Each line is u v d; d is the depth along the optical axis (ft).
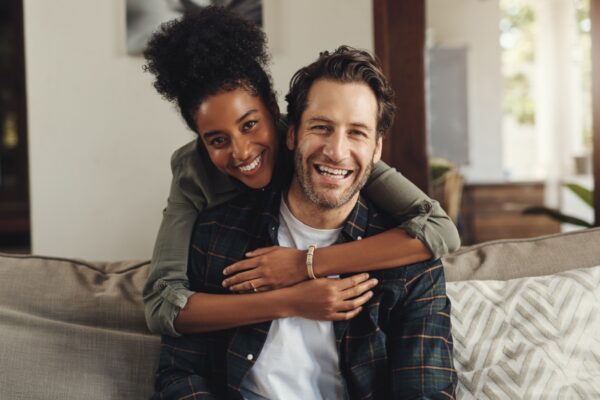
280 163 4.51
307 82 4.00
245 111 4.04
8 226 14.19
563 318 4.54
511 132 16.72
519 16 15.61
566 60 15.20
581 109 15.20
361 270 4.17
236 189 4.61
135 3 7.93
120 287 4.92
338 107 3.89
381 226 4.50
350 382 4.29
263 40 4.29
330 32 8.06
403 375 4.13
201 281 4.48
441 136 14.01
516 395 4.19
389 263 4.17
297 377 4.23
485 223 14.30
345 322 4.22
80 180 8.12
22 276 4.87
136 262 5.29
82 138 8.08
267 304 4.08
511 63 16.37
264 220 4.39
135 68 8.04
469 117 14.17
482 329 4.57
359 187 4.09
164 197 8.20
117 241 8.23
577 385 4.22
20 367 4.38
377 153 4.19
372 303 4.29
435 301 4.33
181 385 4.17
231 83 3.99
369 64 3.99
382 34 7.95
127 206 8.19
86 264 5.15
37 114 8.02
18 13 14.19
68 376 4.41
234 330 4.29
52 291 4.82
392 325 4.37
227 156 4.20
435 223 4.26
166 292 4.16
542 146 15.72
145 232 8.24
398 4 7.92
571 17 15.03
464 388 4.33
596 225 7.14
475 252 5.30
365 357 4.25
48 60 7.98
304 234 4.38
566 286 4.71
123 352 4.55
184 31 4.09
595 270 4.85
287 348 4.21
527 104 16.52
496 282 4.89
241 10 7.99
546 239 5.36
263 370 4.23
